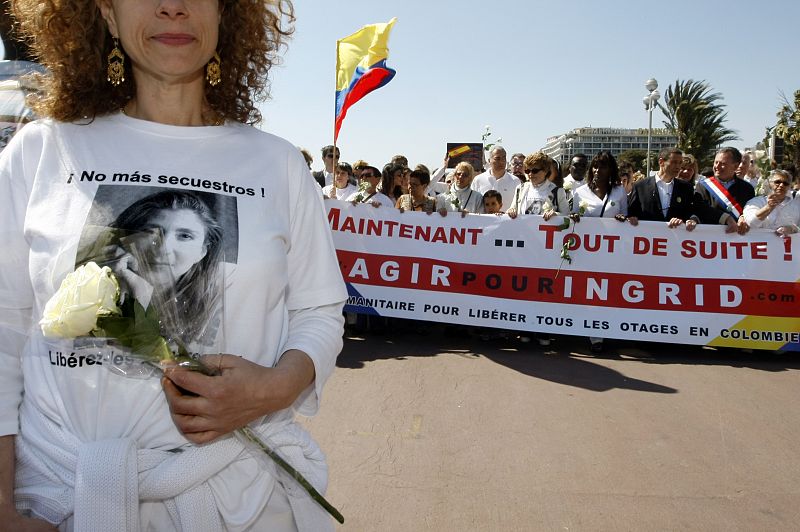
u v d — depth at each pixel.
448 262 7.26
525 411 4.98
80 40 1.49
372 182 9.30
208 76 1.64
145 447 1.35
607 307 6.96
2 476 1.32
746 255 6.86
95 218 1.34
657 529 3.33
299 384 1.44
